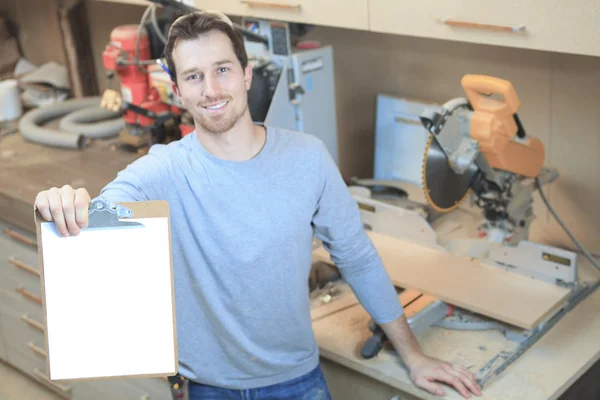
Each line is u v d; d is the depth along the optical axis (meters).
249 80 1.67
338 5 2.04
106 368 1.23
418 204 2.41
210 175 1.65
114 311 1.22
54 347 1.22
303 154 1.71
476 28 1.78
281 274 1.71
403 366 1.88
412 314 1.98
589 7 1.58
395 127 2.53
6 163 2.84
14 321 2.95
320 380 1.89
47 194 1.20
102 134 3.02
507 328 1.94
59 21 3.40
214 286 1.72
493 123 1.83
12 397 3.05
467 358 1.88
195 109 1.59
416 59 2.51
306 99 2.34
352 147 2.81
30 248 2.70
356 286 1.86
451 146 1.89
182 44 1.55
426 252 2.17
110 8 3.29
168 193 1.64
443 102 2.50
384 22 1.96
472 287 1.99
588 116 2.19
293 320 1.78
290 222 1.69
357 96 2.72
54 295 1.21
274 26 2.27
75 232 1.19
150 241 1.21
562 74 2.20
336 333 2.02
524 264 2.03
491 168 1.97
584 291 2.08
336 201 1.77
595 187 2.24
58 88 3.52
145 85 2.73
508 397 1.74
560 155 2.29
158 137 2.78
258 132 1.71
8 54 3.72
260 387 1.83
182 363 1.80
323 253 2.21
